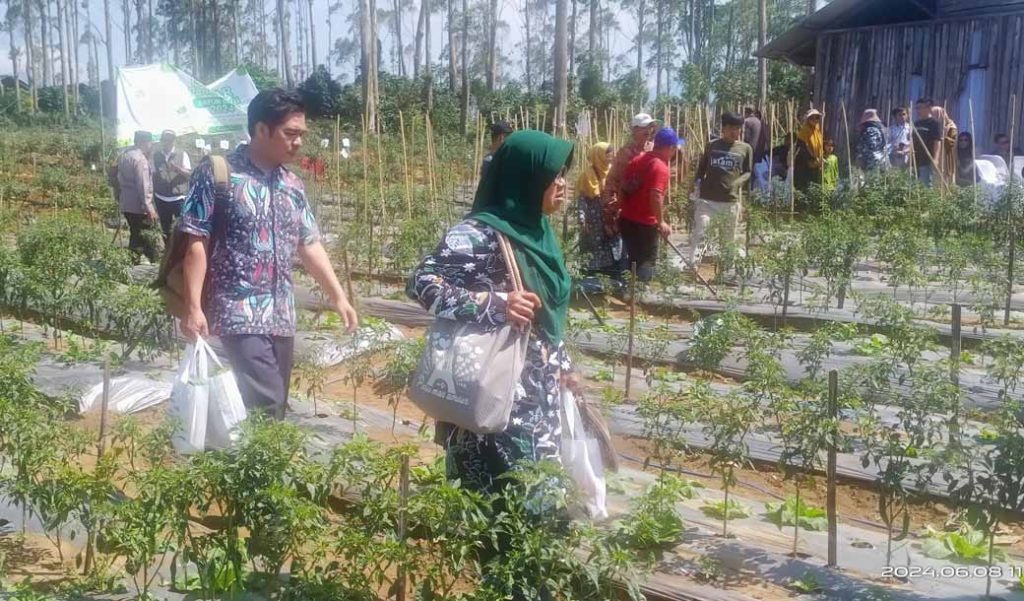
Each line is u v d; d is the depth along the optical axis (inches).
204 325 171.0
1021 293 413.7
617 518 183.0
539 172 137.9
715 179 434.9
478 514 134.0
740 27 2807.6
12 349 230.7
